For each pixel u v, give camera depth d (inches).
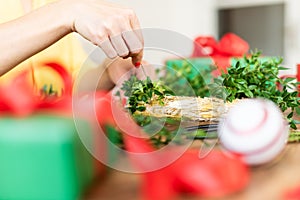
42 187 22.1
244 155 25.3
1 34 28.5
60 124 22.6
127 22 27.6
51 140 22.0
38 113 23.9
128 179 24.0
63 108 24.2
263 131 25.7
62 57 50.4
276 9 120.7
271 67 34.4
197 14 128.7
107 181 23.9
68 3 28.9
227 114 27.6
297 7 117.3
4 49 28.4
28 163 22.1
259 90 32.4
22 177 22.1
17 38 28.4
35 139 22.0
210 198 22.5
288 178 24.2
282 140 26.4
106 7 28.3
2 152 22.1
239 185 22.9
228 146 25.8
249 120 26.1
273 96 32.0
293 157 26.8
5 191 22.2
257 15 124.1
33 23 28.6
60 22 28.2
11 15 50.6
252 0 123.9
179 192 22.9
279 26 121.3
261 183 23.8
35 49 28.8
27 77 30.0
